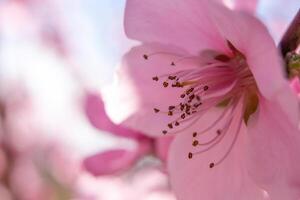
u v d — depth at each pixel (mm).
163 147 170
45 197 348
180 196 147
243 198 143
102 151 184
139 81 149
